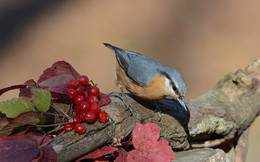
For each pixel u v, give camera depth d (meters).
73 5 25.97
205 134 8.04
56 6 25.62
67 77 5.82
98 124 5.72
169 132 7.39
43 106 5.09
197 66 21.34
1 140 4.82
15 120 4.90
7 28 22.80
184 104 7.62
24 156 4.56
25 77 18.78
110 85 18.97
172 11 26.16
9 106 4.89
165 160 5.76
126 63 8.23
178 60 21.92
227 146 8.96
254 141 15.55
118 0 26.72
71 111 5.90
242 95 9.14
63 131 5.50
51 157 4.74
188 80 20.48
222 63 21.59
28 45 21.33
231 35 23.83
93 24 23.72
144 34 23.48
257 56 21.80
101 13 25.05
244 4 26.80
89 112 5.55
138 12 25.55
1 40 21.83
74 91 5.57
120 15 24.86
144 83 7.61
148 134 5.97
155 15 25.34
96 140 5.58
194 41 23.50
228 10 26.30
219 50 22.55
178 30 24.38
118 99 7.00
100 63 20.33
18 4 25.48
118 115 6.29
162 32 24.03
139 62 8.05
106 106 6.41
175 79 7.63
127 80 8.02
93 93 5.76
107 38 22.48
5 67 19.47
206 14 26.00
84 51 21.20
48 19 24.03
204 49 22.56
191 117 7.77
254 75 9.21
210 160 6.73
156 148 5.88
